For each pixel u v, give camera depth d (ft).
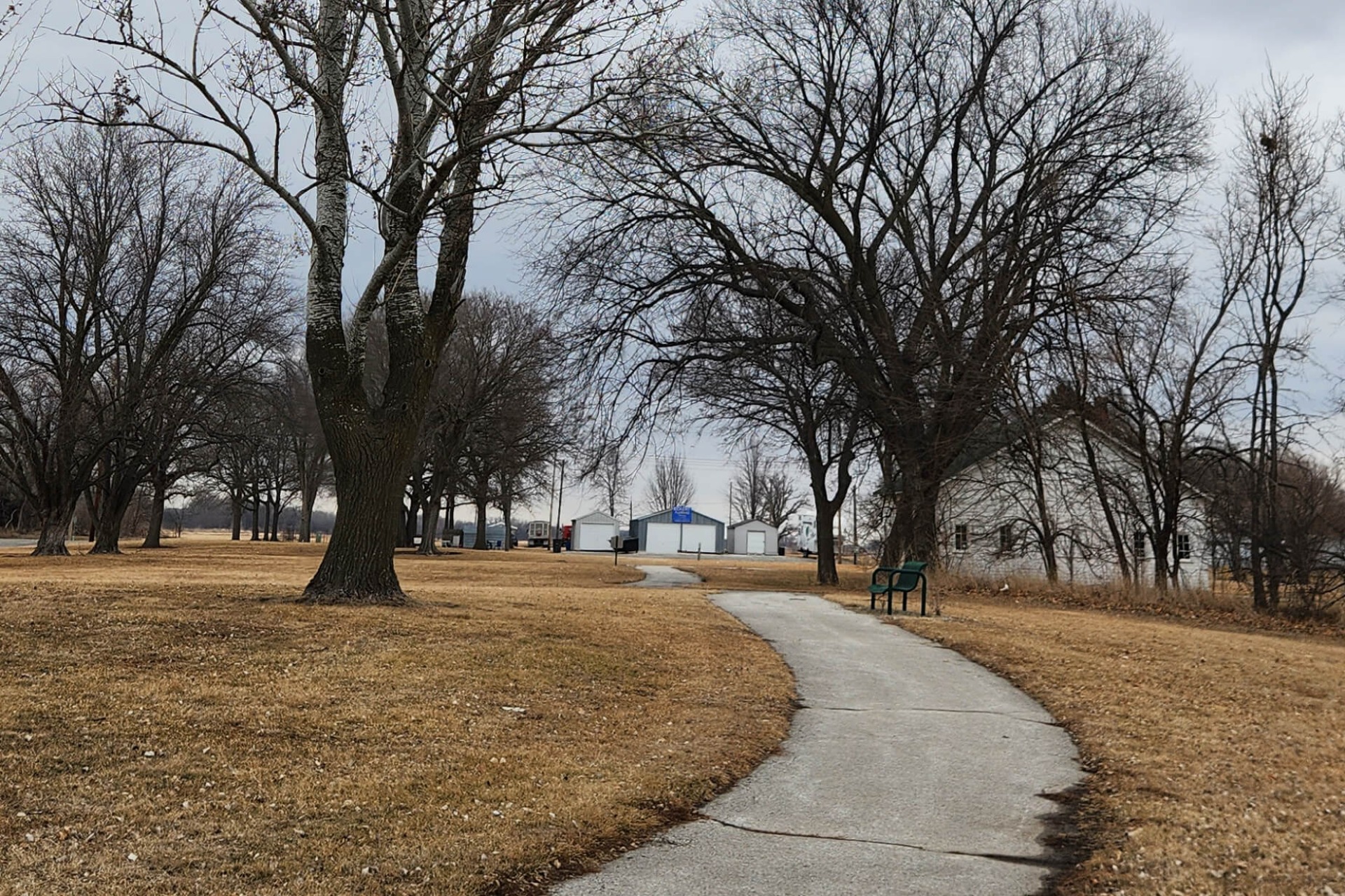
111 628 39.40
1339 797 26.05
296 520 442.50
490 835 20.76
